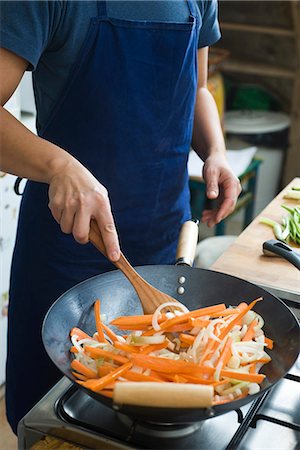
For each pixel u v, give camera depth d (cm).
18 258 166
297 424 110
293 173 359
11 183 214
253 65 357
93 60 144
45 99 152
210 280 129
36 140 131
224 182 163
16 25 131
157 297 121
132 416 101
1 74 133
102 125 150
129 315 126
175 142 159
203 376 107
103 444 104
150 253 165
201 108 179
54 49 143
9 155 131
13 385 176
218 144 173
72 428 105
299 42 336
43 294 163
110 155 152
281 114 353
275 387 117
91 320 122
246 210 321
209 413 98
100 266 160
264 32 341
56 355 110
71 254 159
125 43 145
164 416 99
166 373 108
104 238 120
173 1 149
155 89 151
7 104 207
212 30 170
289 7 338
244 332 119
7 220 216
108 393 103
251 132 334
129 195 157
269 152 337
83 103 148
